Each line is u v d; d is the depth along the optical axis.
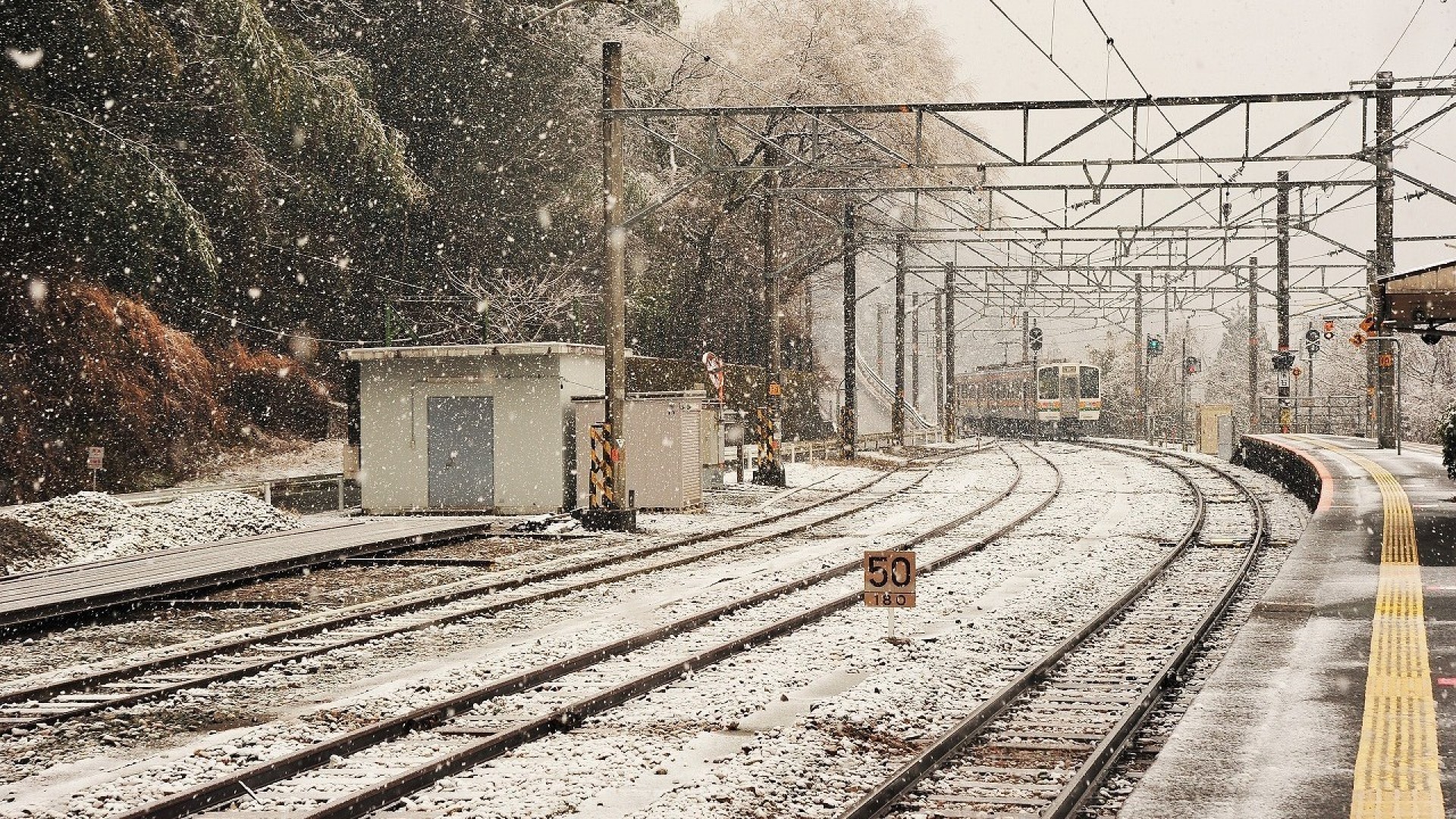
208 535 23.39
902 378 59.69
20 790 8.53
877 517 28.38
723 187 51.41
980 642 13.43
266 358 44.19
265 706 11.01
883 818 7.77
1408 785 7.39
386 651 13.43
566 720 9.99
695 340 53.97
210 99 39.50
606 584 18.23
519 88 49.88
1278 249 50.38
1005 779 8.62
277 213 43.50
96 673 12.07
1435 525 20.91
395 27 48.84
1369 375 50.09
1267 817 6.92
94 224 33.88
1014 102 23.52
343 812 7.70
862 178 52.81
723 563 20.78
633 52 50.56
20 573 18.66
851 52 51.19
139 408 34.00
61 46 34.06
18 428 31.20
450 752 8.94
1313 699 9.57
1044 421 73.56
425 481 30.17
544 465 29.47
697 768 8.77
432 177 49.59
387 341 44.03
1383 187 38.00
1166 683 11.57
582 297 49.66
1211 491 35.03
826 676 11.86
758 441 37.38
